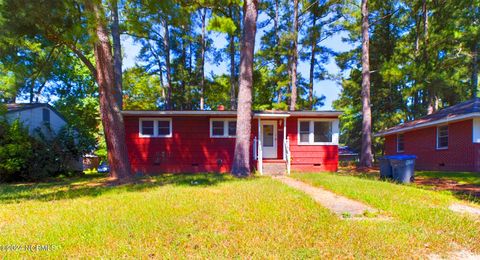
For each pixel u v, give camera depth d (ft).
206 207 15.51
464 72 69.10
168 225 12.28
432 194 19.48
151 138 40.68
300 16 67.31
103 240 10.61
